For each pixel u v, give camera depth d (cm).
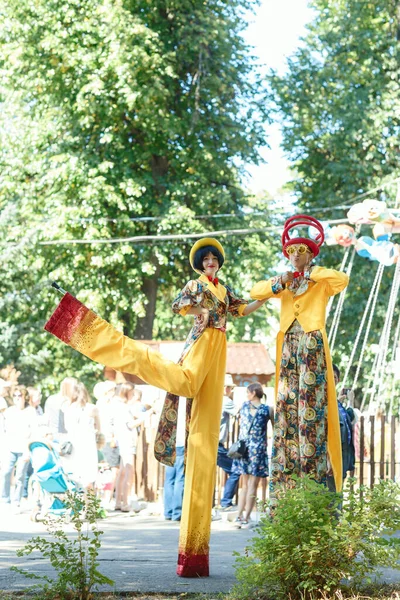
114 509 1355
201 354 703
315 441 686
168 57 2570
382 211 1808
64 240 2566
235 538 999
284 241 728
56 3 2569
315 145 2917
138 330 2838
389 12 2861
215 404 712
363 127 2700
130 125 2741
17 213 2786
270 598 585
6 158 2792
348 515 590
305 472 684
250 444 1141
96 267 2636
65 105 2675
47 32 2598
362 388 2769
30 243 2644
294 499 590
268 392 2366
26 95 2805
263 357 2416
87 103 2567
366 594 588
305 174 2992
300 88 2889
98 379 2948
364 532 586
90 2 2547
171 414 716
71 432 1278
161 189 2748
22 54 2669
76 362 2883
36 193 2812
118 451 1355
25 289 2812
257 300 728
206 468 700
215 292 718
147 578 668
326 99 2892
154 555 803
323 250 2777
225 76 2756
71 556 593
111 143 2683
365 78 2838
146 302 2684
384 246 1848
